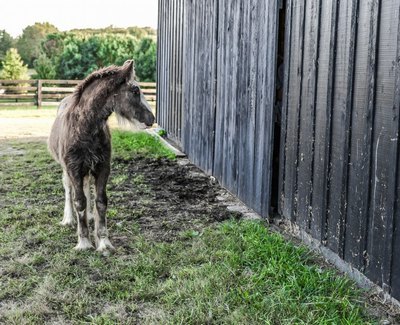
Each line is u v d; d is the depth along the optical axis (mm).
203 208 5840
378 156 3354
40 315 3309
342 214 3850
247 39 5836
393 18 3164
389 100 3223
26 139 11391
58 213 5547
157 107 13102
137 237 4754
